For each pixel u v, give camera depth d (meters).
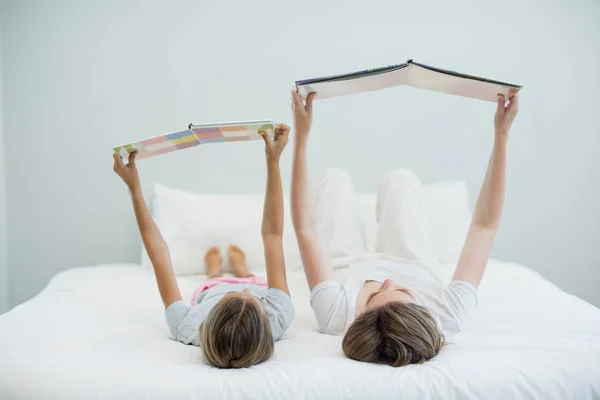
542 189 2.68
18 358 1.17
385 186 2.04
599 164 2.67
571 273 2.70
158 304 1.75
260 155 2.63
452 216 2.42
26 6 2.51
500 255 2.70
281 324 1.36
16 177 2.55
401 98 2.65
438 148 2.67
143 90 2.59
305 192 1.50
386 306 1.24
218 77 2.61
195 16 2.59
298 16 2.62
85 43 2.55
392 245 1.92
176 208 2.37
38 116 2.54
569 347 1.21
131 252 2.63
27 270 2.59
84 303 1.68
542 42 2.65
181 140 1.38
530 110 2.66
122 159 1.45
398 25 2.64
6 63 2.52
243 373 1.10
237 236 2.31
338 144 2.66
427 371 1.11
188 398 1.04
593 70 2.65
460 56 2.65
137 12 2.57
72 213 2.59
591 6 2.63
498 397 1.06
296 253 2.29
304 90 1.39
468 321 1.45
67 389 1.07
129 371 1.11
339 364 1.15
